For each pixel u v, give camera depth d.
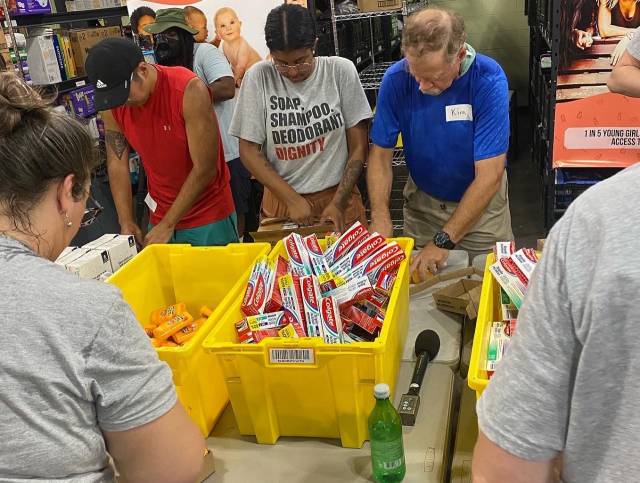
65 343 0.79
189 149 2.32
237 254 1.82
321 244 1.82
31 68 4.71
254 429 1.38
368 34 4.55
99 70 2.04
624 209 0.65
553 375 0.71
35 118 0.83
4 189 0.81
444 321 1.76
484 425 0.79
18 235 0.84
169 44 3.39
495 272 1.41
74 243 3.79
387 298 1.56
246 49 3.68
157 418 0.87
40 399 0.78
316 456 1.33
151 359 0.88
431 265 1.96
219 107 3.52
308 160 2.49
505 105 2.07
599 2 2.96
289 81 2.40
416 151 2.31
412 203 2.55
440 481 1.21
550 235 0.72
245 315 1.50
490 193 2.07
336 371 1.26
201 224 2.52
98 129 5.05
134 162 4.68
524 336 0.74
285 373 1.29
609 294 0.64
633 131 3.20
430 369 1.55
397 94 2.22
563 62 3.14
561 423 0.74
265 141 2.53
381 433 1.18
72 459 0.82
